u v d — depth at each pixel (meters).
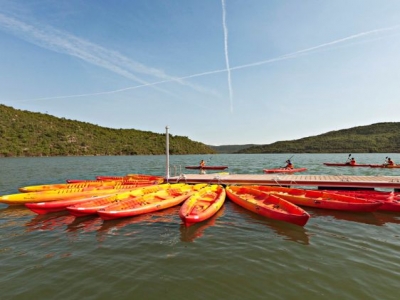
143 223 9.20
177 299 4.59
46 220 9.62
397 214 10.30
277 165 41.66
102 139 128.50
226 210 11.16
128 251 6.75
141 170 34.62
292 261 6.09
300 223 8.35
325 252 6.62
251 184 15.84
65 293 4.79
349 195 12.27
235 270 5.64
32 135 99.06
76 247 7.04
